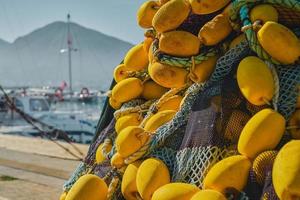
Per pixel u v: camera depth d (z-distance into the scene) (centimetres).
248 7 287
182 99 328
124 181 302
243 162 248
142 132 307
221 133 274
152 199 265
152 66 322
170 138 303
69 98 4094
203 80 305
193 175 275
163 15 303
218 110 280
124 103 381
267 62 272
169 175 287
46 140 1330
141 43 379
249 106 277
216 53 306
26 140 1312
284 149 228
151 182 277
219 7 303
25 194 530
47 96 4034
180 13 302
